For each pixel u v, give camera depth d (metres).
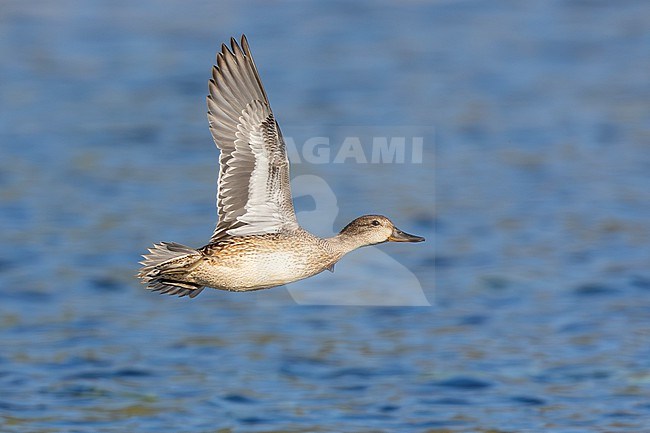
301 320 14.39
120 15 30.38
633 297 15.05
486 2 31.92
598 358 12.87
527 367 12.61
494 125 23.23
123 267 16.33
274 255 7.70
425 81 25.72
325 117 23.03
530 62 27.20
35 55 27.22
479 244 17.42
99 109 23.95
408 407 11.41
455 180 20.47
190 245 17.08
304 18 30.20
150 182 20.05
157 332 13.88
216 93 7.73
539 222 18.34
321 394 11.85
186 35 28.67
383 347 13.35
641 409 11.30
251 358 12.94
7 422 10.95
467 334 13.88
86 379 12.20
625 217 18.50
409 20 30.30
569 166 21.06
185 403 11.55
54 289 15.41
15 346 13.26
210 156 21.52
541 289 15.47
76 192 19.50
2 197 19.20
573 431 10.74
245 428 10.85
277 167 7.73
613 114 23.88
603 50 28.06
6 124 22.95
